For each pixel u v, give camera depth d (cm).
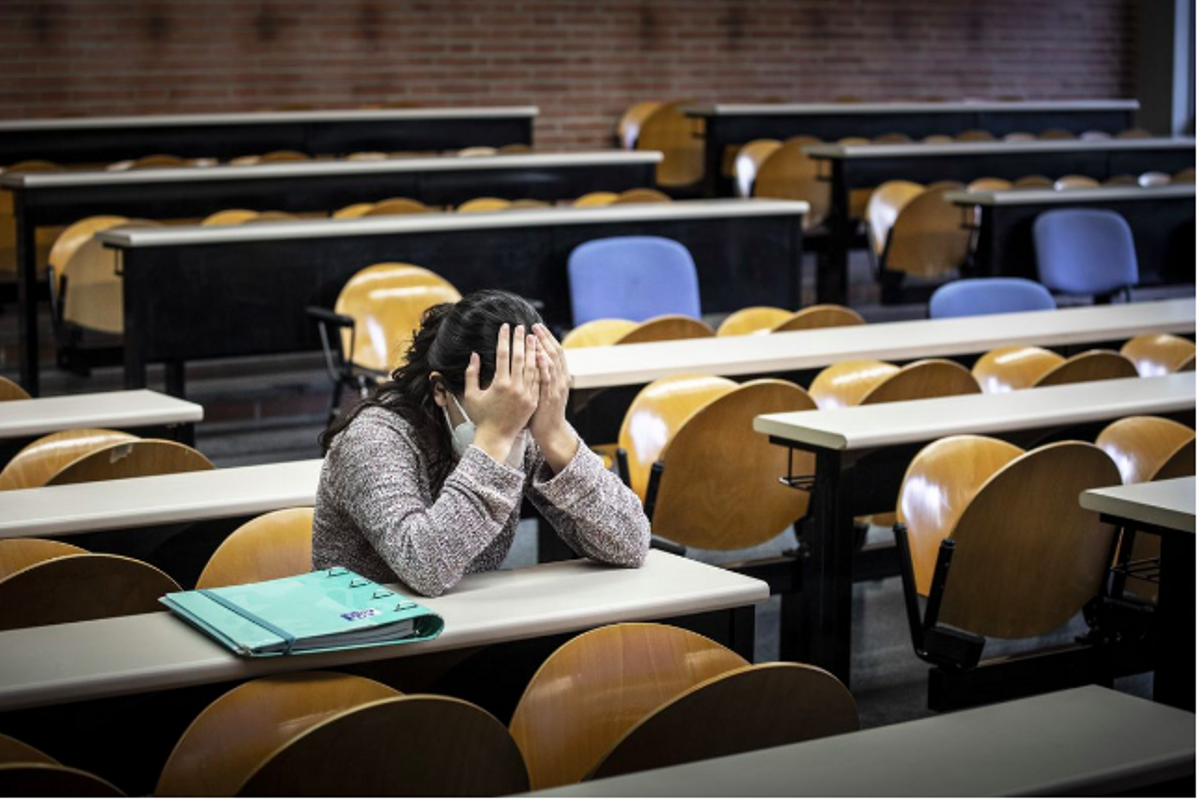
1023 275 746
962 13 1306
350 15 1090
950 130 1123
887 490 334
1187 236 784
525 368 231
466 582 236
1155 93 1377
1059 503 298
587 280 595
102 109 1022
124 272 573
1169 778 159
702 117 1030
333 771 166
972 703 299
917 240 775
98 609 239
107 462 320
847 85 1270
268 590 219
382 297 552
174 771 179
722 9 1215
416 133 999
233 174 718
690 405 387
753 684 177
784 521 378
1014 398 366
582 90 1174
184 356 584
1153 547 337
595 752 195
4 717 191
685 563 249
